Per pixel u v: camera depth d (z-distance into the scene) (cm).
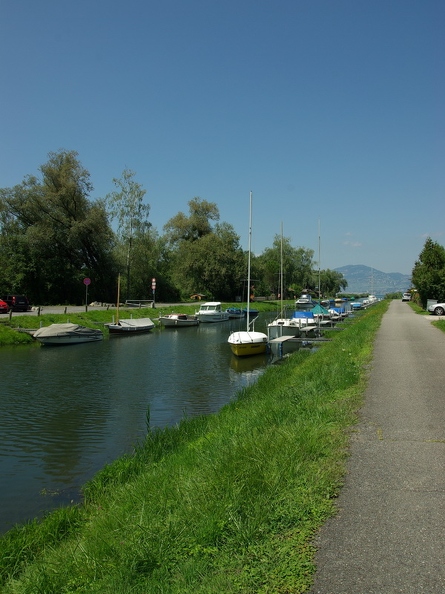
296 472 586
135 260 7131
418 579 377
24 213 6172
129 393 1870
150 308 5950
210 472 632
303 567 397
